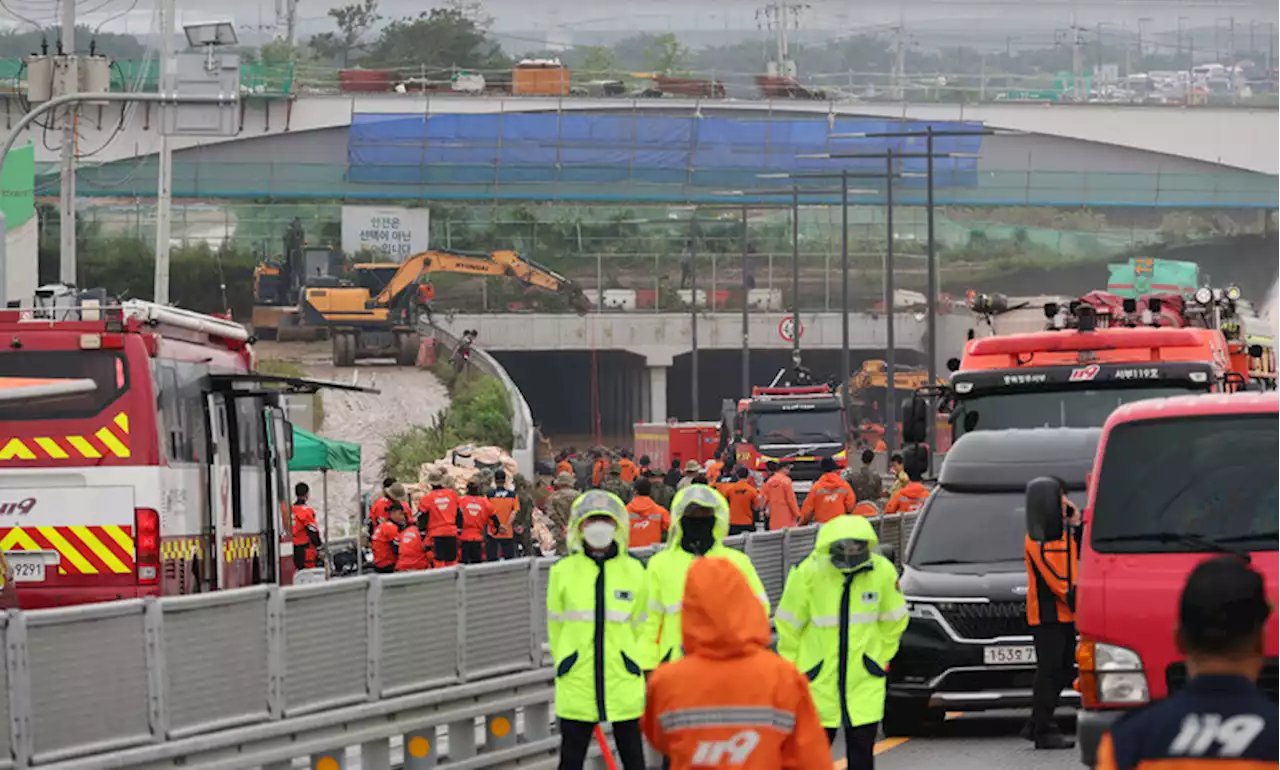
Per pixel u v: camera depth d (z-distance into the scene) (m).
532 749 37.34
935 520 44.00
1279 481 27.84
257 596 31.00
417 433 173.75
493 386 190.62
